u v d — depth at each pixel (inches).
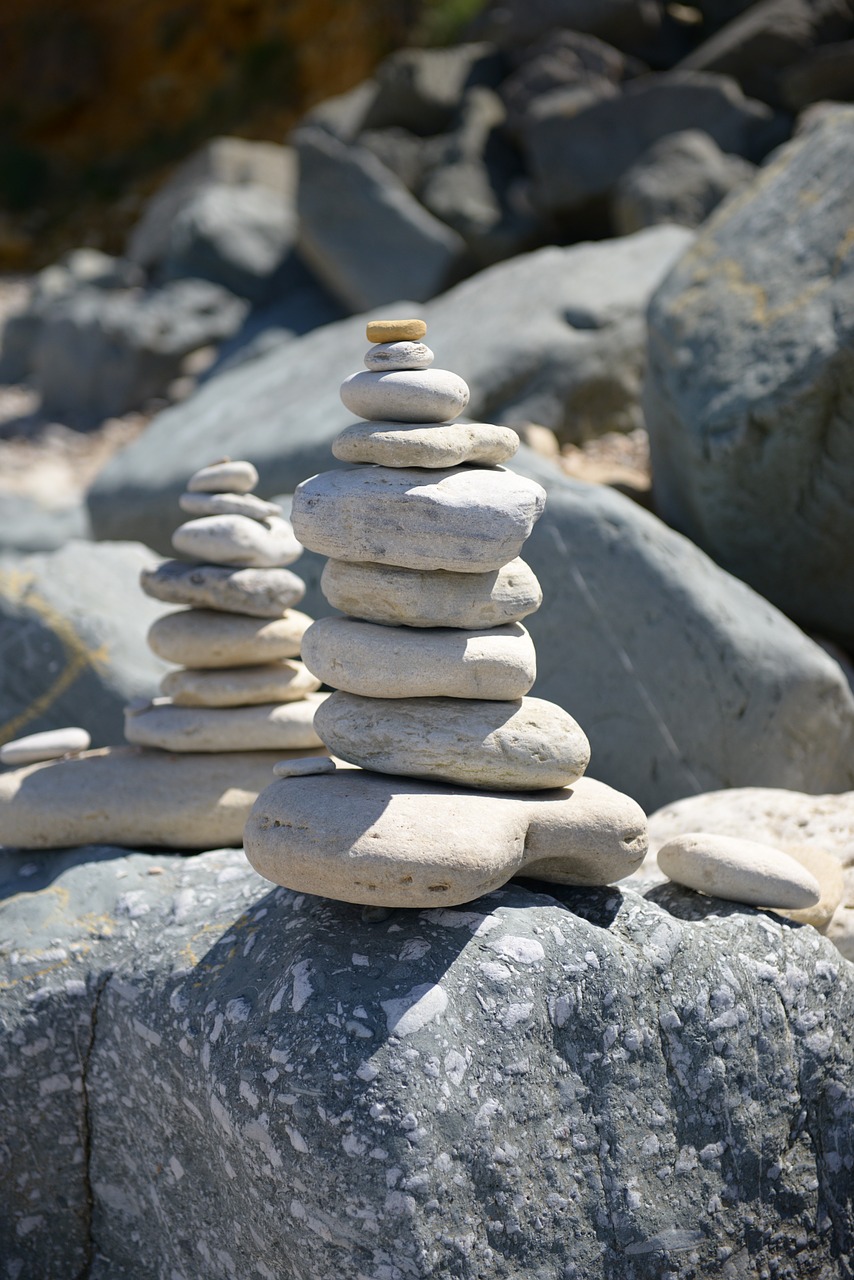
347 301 338.3
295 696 115.0
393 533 83.4
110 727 140.9
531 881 94.0
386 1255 72.1
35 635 144.2
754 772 135.7
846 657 167.8
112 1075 93.5
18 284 535.5
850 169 160.2
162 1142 89.7
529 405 199.0
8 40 615.5
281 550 114.4
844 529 150.9
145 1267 94.9
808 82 308.3
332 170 326.0
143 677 141.9
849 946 100.6
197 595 112.7
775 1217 85.4
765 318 153.9
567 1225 77.5
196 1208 87.6
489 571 87.7
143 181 588.4
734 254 167.5
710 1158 83.2
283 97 591.5
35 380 383.2
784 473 149.3
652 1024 83.3
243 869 105.2
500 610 87.8
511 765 86.4
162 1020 88.4
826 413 143.5
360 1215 72.5
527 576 90.2
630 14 356.2
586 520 141.3
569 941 83.0
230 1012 83.0
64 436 334.6
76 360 351.6
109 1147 95.1
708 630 135.6
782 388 144.2
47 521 245.0
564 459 195.0
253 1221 80.0
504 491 84.9
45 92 606.9
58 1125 95.4
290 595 113.8
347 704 89.0
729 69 327.3
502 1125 76.2
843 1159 89.2
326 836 80.7
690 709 136.3
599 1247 78.4
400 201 323.0
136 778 111.1
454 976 79.3
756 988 87.4
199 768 112.2
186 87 601.6
